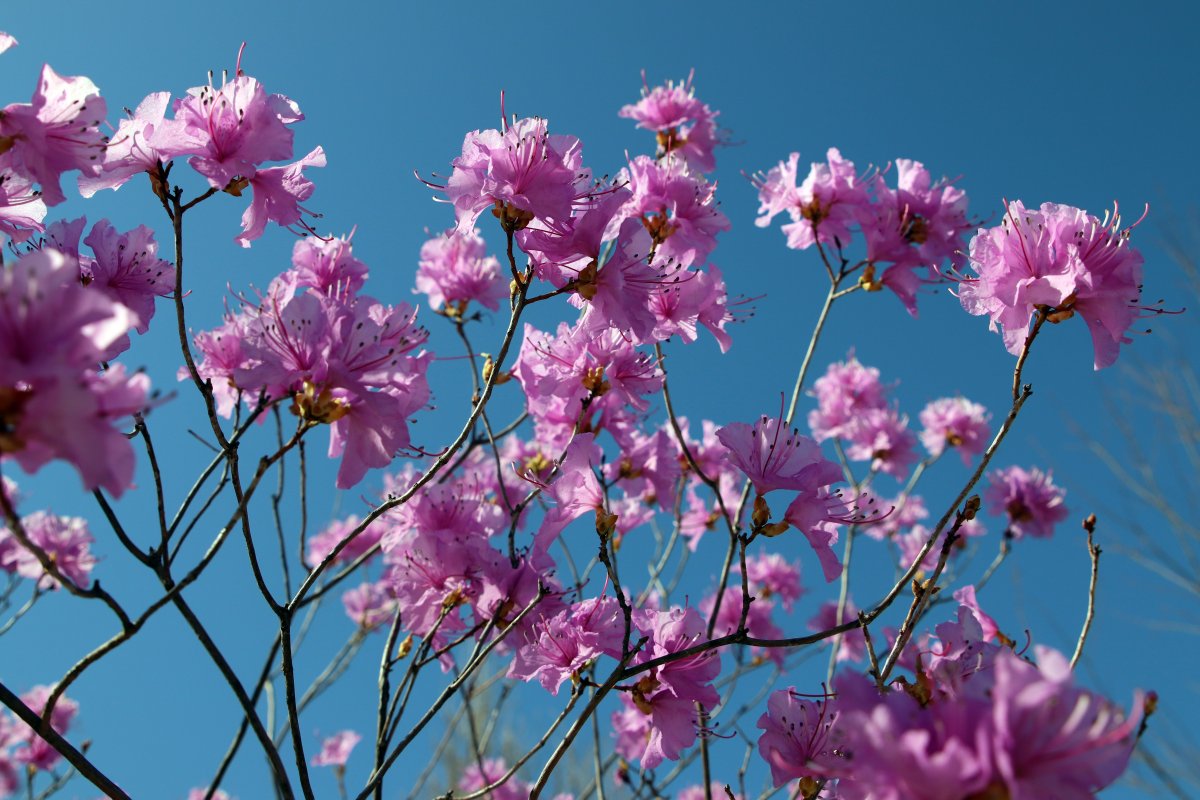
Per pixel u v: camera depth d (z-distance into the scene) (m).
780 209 5.14
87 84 2.80
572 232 3.19
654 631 3.33
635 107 5.62
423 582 3.69
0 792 6.12
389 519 4.10
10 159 2.76
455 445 2.82
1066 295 3.02
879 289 4.81
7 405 1.78
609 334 4.05
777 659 6.01
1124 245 3.14
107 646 2.29
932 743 1.79
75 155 2.82
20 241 3.13
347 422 2.88
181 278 2.77
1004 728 1.67
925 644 3.33
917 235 4.85
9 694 2.32
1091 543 3.13
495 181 3.03
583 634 3.35
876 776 1.72
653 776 4.60
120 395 1.94
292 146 3.13
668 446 4.97
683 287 3.97
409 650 3.72
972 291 3.28
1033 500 6.86
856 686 2.00
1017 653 3.22
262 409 2.69
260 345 2.73
